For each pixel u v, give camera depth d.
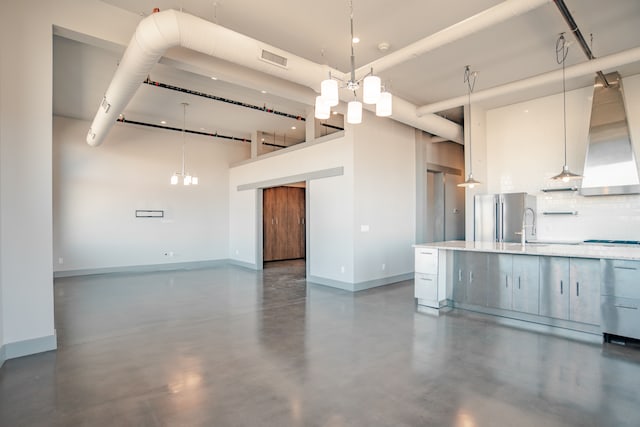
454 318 4.53
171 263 9.08
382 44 4.41
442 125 6.45
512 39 4.32
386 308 5.05
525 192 6.48
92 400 2.51
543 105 6.30
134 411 2.36
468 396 2.54
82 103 6.80
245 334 3.94
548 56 4.77
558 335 3.86
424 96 6.22
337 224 6.59
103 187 8.16
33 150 3.37
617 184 5.09
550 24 3.99
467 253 4.91
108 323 4.36
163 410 2.37
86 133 7.95
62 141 7.68
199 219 9.57
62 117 7.68
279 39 4.31
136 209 8.59
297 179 7.58
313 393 2.59
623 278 3.58
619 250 4.15
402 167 7.28
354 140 6.33
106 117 5.32
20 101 3.31
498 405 2.42
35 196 3.38
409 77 5.43
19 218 3.29
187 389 2.67
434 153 8.03
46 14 3.43
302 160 7.46
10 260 3.25
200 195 9.60
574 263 3.98
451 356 3.28
